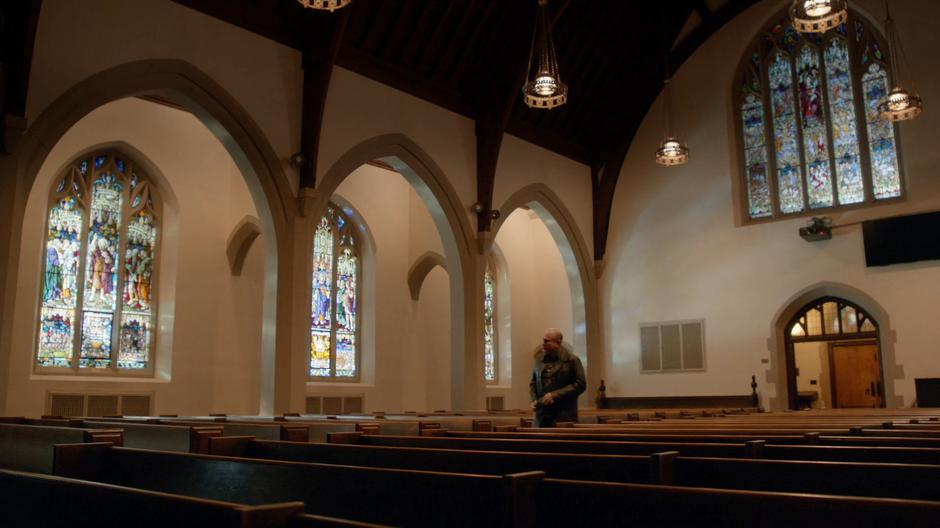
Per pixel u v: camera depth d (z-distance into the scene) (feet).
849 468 9.62
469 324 51.42
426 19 48.03
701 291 59.16
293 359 41.75
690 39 61.67
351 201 63.05
